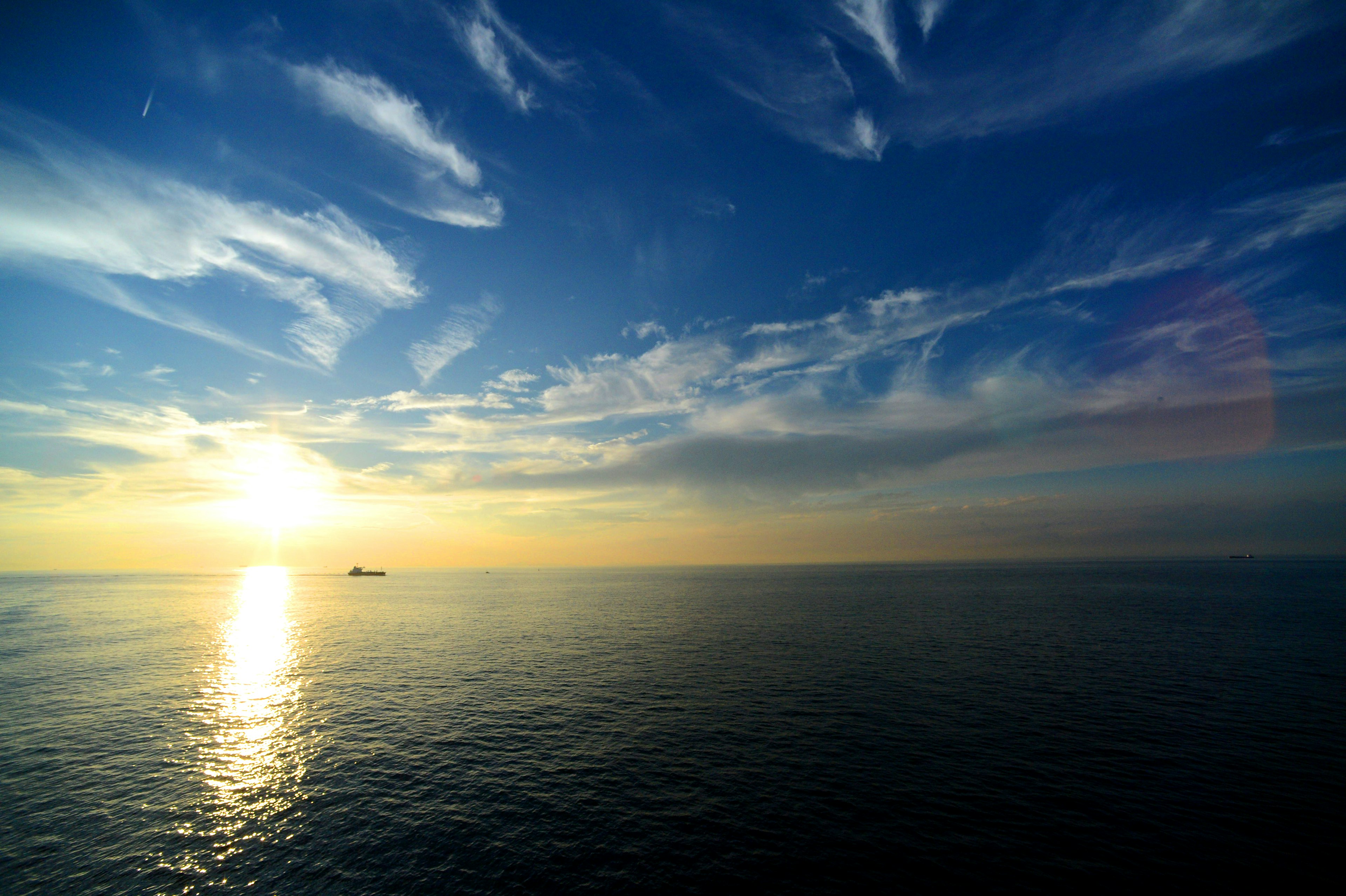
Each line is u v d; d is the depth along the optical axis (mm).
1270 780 28000
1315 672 48469
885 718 37750
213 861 22438
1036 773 29094
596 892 20219
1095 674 48625
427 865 21984
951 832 23734
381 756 32844
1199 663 52406
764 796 27047
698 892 20203
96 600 148125
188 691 48188
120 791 28594
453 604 130625
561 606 122750
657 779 29156
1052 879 20609
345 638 77188
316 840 23906
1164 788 27297
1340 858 21547
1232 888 19984
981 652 58312
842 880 20719
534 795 27656
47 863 22359
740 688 46062
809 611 100000
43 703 44688
